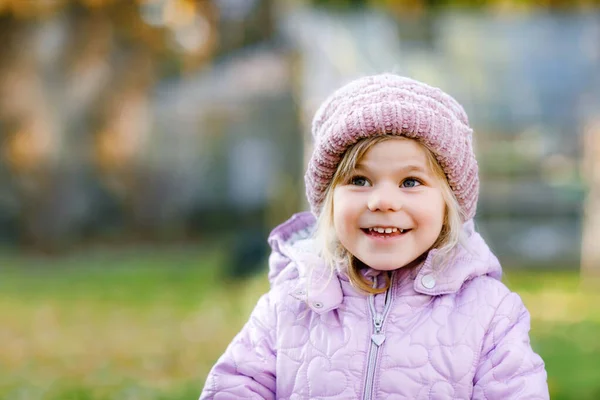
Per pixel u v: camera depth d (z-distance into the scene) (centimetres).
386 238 196
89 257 1444
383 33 1270
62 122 1502
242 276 1062
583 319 806
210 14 1480
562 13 1227
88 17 1466
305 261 209
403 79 204
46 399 542
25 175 1513
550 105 1314
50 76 1484
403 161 194
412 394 194
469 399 194
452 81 1299
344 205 198
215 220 1712
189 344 729
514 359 194
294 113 1463
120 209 1593
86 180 1544
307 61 1418
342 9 1276
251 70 1501
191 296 1020
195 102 1563
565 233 1285
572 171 1307
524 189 1312
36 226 1511
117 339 762
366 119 193
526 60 1288
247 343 213
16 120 1492
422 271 202
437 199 198
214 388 208
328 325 204
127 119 1539
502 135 1331
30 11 1435
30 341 761
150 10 1475
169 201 1611
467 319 199
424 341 197
